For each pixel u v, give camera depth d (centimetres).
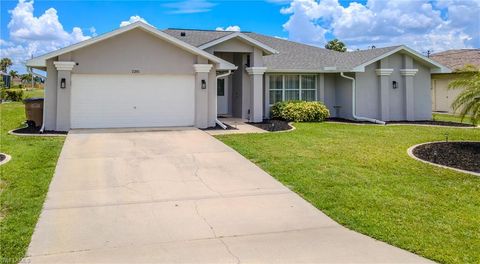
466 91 1153
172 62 1491
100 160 929
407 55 1984
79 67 1400
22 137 1242
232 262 430
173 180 780
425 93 2064
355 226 536
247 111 1877
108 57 1423
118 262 428
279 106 1908
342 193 685
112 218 566
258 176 812
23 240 475
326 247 471
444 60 2880
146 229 527
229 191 711
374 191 697
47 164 867
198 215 585
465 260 432
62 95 1380
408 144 1198
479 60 2712
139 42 1451
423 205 623
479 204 629
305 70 1939
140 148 1080
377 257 444
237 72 1953
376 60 1889
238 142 1190
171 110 1525
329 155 1011
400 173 828
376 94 1975
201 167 886
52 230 515
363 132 1486
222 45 1731
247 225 546
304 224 550
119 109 1467
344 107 2028
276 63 1988
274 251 460
